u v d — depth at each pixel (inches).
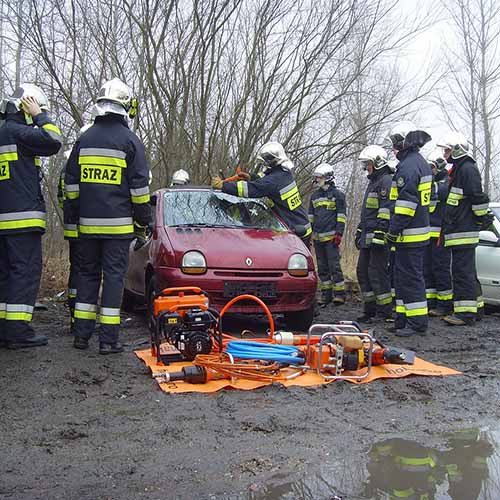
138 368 193.3
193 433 141.8
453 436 143.3
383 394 174.9
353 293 416.8
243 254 244.4
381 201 293.9
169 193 287.4
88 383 176.9
